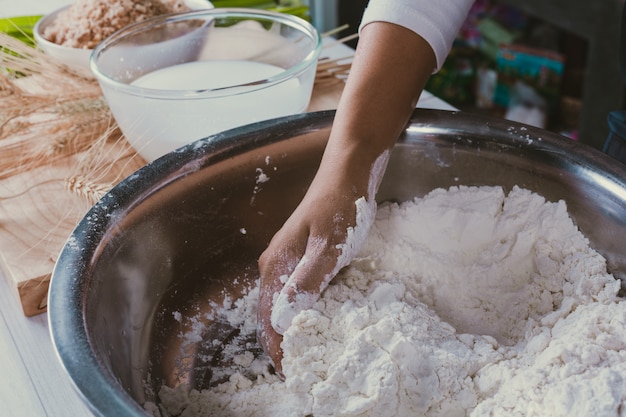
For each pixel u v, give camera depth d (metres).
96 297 0.64
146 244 0.75
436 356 0.66
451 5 0.84
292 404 0.67
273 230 0.88
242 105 0.97
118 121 1.03
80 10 1.28
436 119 0.84
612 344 0.64
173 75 1.09
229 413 0.69
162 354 0.76
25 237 0.92
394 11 0.82
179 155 0.79
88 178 0.98
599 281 0.73
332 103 1.22
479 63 2.26
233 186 0.82
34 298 0.84
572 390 0.58
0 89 1.12
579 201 0.77
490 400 0.62
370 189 0.77
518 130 0.81
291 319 0.69
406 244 0.83
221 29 1.17
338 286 0.74
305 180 0.86
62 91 1.21
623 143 0.94
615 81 1.66
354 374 0.64
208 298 0.83
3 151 1.10
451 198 0.84
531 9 1.83
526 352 0.69
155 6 1.32
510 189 0.83
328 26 2.09
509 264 0.80
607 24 1.62
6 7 1.53
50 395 0.73
